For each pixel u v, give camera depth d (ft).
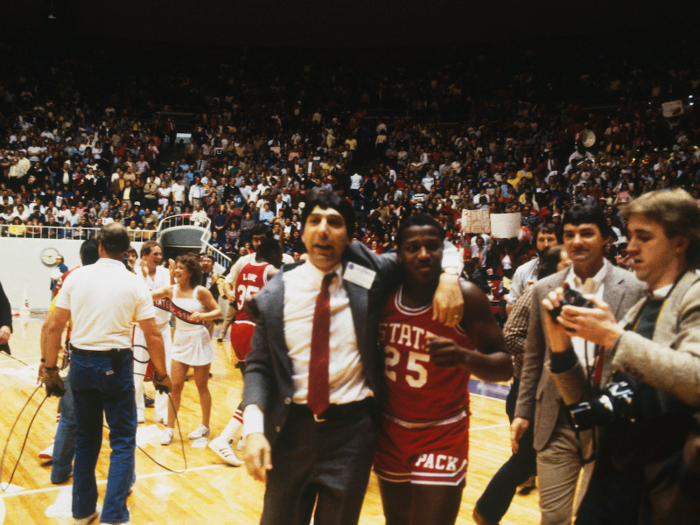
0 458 14.65
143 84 79.25
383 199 55.52
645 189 45.57
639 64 67.56
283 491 6.97
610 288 8.02
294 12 80.64
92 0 76.69
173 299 16.19
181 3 79.10
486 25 76.89
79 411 10.79
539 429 8.12
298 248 45.39
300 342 6.91
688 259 5.94
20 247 52.08
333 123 73.36
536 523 11.41
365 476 6.82
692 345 5.17
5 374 25.80
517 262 40.57
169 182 58.59
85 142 65.10
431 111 75.56
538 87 70.90
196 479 13.61
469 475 14.35
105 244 10.93
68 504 11.84
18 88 70.54
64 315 10.92
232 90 80.69
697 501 5.13
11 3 73.97
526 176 51.57
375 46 82.28
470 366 6.38
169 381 11.89
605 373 6.94
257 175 61.16
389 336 7.15
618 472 6.15
